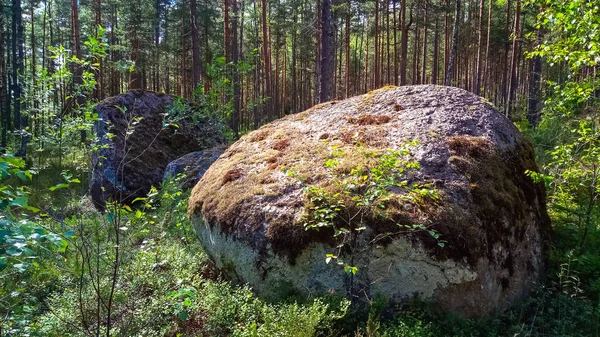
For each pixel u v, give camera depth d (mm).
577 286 4426
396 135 5207
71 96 3441
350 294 4016
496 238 4199
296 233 4219
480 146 4840
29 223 2107
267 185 4914
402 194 4254
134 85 28891
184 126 11930
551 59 5043
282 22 31141
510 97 18328
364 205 3891
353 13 27344
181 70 31672
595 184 5660
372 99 6297
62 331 3939
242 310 4184
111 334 3480
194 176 9406
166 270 5199
